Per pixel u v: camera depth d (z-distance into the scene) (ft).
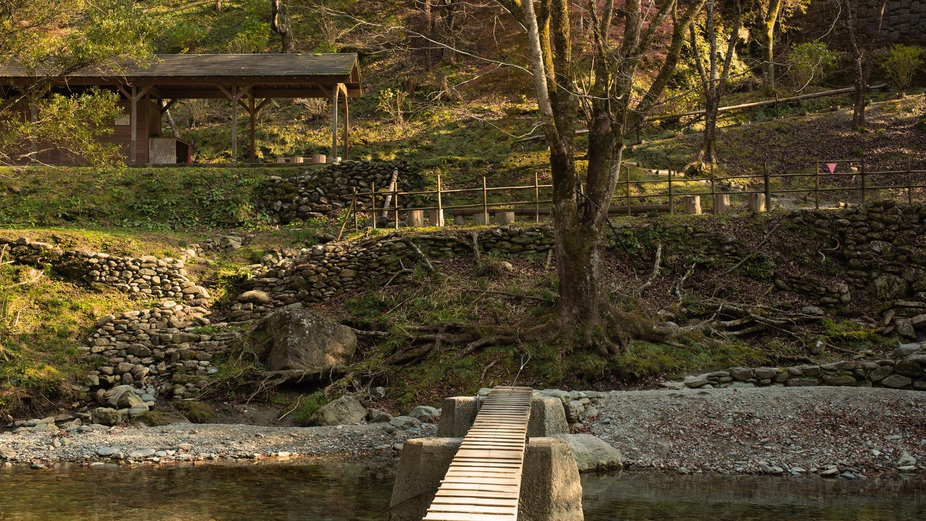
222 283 60.85
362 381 49.21
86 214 73.46
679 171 82.99
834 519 26.13
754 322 53.72
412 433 41.34
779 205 72.18
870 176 79.77
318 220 74.90
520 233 62.44
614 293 55.57
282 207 76.59
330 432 41.78
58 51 62.03
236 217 74.79
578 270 50.65
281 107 113.29
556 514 24.08
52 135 60.23
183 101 116.47
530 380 47.80
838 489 30.99
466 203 77.05
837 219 59.26
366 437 40.81
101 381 49.96
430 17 98.68
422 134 98.02
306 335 50.93
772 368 46.14
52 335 52.90
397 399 47.34
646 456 36.24
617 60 49.90
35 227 70.18
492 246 62.13
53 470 34.63
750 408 40.55
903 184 77.20
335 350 51.37
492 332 50.67
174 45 126.82
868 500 29.07
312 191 77.20
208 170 81.15
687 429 38.78
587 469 34.30
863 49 118.32
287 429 43.16
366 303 57.41
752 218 61.46
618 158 50.85
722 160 85.56
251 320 56.95
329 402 45.73
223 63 90.07
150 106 91.50
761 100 102.17
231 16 138.00
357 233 67.77
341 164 78.95
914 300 54.44
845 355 50.34
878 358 48.93
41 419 45.55
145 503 28.22
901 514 26.94
